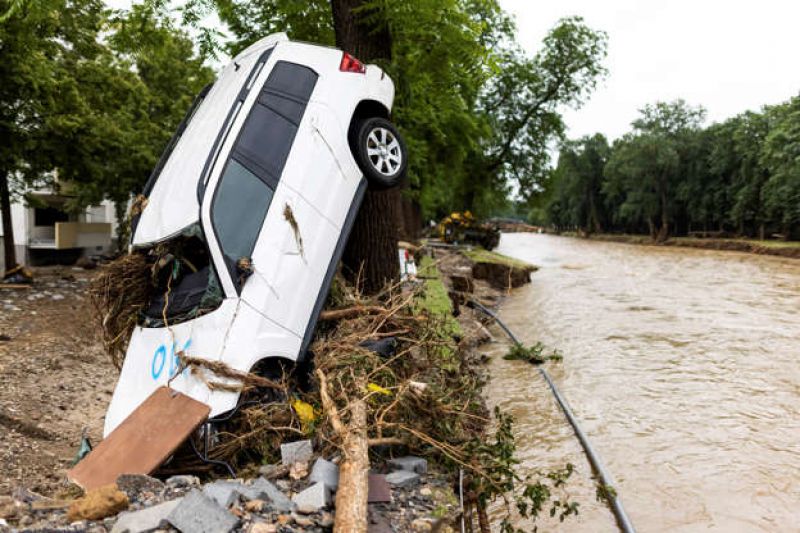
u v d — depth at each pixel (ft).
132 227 18.57
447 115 48.96
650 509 18.12
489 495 14.73
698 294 68.23
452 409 16.20
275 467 13.55
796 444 23.11
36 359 29.73
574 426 25.25
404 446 15.49
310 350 17.37
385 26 25.88
